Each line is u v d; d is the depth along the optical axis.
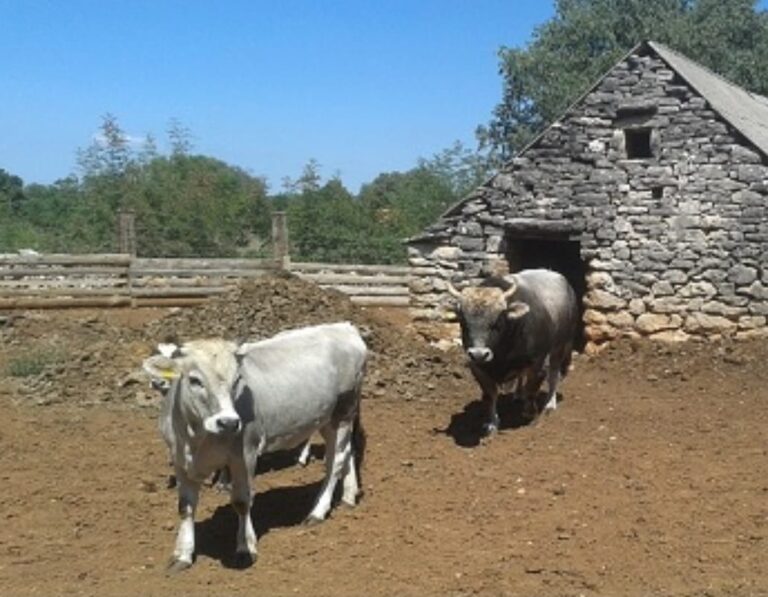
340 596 8.30
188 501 9.00
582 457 12.16
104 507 10.56
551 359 14.73
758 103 22.91
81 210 36.28
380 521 10.02
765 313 17.73
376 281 26.59
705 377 16.66
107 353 15.98
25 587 8.57
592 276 19.09
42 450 12.47
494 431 13.41
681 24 44.53
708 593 8.36
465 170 44.75
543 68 44.50
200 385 8.34
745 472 11.47
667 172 18.45
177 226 34.12
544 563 8.93
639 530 9.69
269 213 36.38
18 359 16.39
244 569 8.91
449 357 17.25
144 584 8.60
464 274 19.91
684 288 18.36
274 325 16.72
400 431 13.38
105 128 39.03
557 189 19.30
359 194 40.53
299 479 11.48
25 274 22.73
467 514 10.18
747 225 17.83
